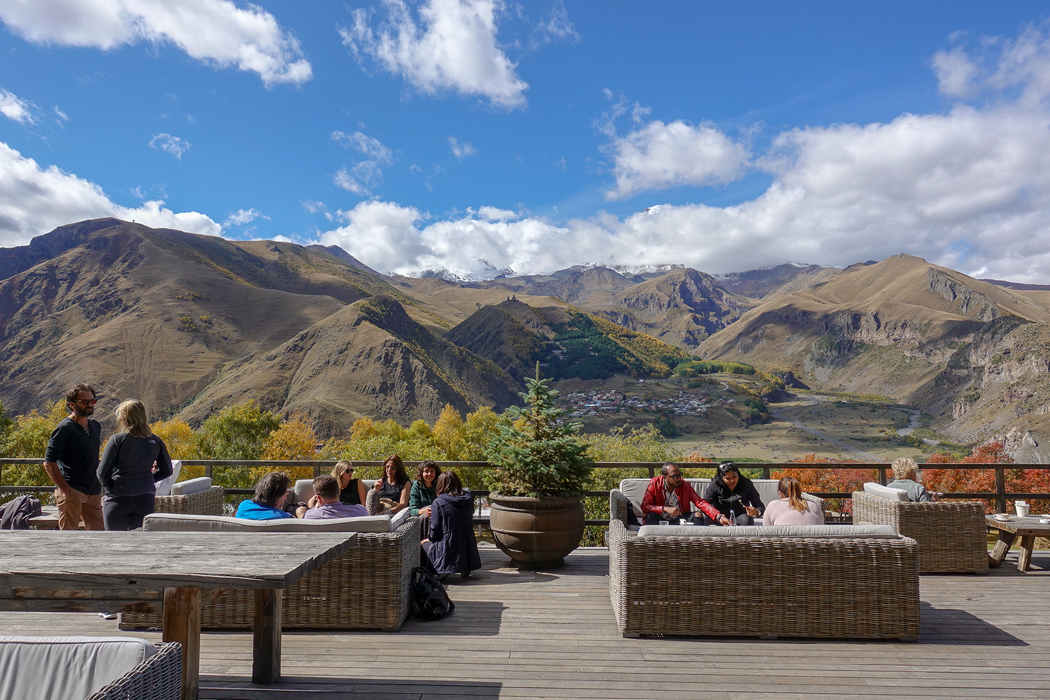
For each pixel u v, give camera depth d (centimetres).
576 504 630
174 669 184
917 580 429
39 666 182
